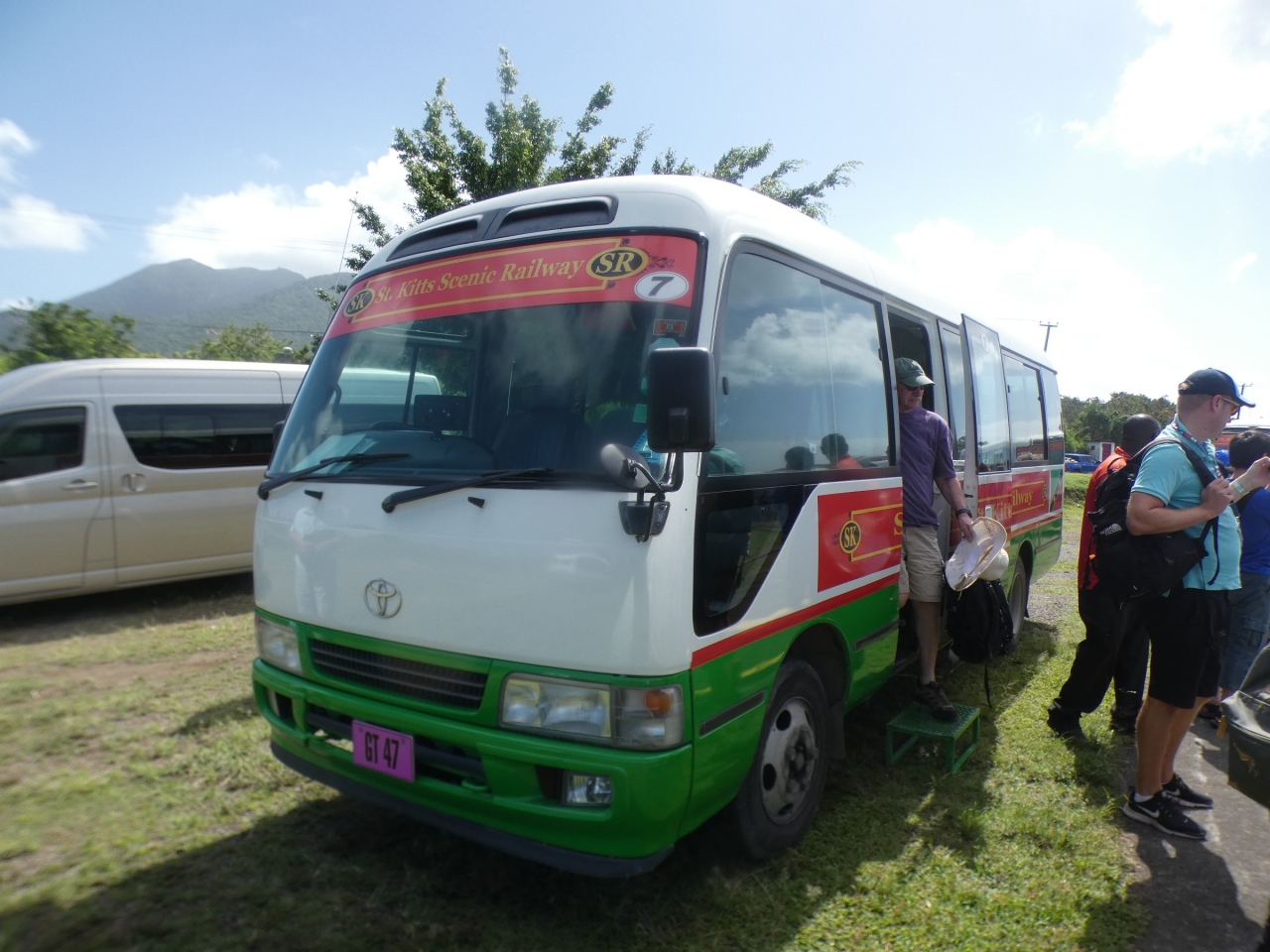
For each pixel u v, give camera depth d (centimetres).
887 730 443
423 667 282
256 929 280
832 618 364
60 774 400
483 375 309
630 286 296
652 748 254
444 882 315
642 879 321
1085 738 489
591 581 253
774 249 343
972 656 468
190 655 611
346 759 305
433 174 1482
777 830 337
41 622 708
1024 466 709
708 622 276
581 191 328
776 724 340
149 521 764
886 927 297
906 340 541
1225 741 526
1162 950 295
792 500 334
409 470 301
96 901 294
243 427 830
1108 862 353
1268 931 287
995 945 289
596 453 274
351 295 376
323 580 309
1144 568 363
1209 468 363
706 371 237
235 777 399
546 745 256
